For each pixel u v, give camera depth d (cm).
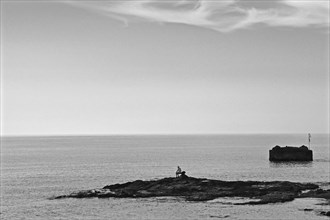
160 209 9981
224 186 11925
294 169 18475
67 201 11125
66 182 15138
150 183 12381
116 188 12256
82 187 13925
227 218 9125
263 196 10938
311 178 15712
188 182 12269
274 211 9556
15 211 10300
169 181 12450
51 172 18288
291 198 10638
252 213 9450
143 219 9269
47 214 9938
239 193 11238
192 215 9412
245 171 18112
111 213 9800
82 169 19475
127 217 9444
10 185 14450
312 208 9750
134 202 10700
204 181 12344
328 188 12375
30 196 12138
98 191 11975
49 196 12056
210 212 9606
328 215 9188
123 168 19825
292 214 9300
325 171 17738
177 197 11044
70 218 9538
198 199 10762
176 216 9388
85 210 10138
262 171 17988
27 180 15712
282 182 12425
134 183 12481
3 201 11444
